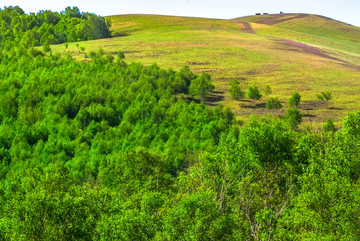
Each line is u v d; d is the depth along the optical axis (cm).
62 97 10944
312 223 2167
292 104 9244
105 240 2244
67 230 2659
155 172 4381
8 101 10681
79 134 8738
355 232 2048
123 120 9300
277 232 2298
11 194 3772
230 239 2091
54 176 3472
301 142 3130
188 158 6025
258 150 3158
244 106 10056
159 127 8938
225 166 3183
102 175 5622
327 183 2300
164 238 2134
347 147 2709
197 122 8894
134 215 2345
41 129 9169
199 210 2103
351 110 9188
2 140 8844
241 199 2828
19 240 2466
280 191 3041
